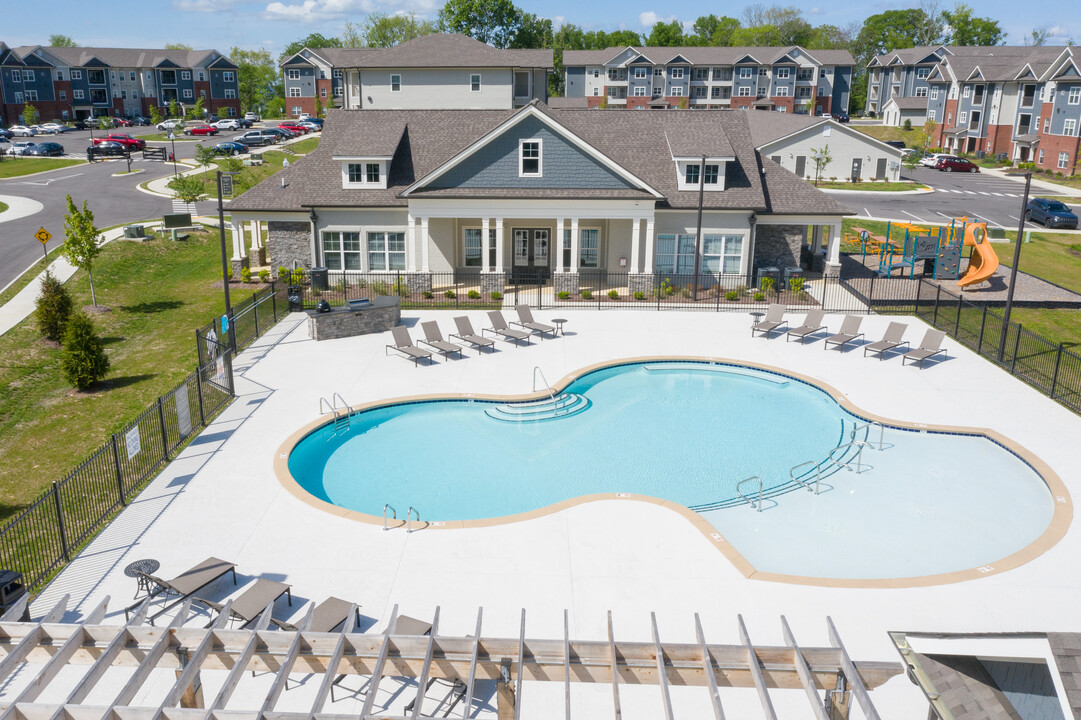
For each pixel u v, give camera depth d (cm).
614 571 1427
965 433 2061
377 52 5266
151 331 2997
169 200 5494
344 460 1966
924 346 2567
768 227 3594
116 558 1455
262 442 1964
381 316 2911
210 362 2358
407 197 3300
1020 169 7838
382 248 3534
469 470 1914
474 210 3347
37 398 2364
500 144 3288
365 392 2308
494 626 1270
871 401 2267
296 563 1445
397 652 977
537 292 3453
